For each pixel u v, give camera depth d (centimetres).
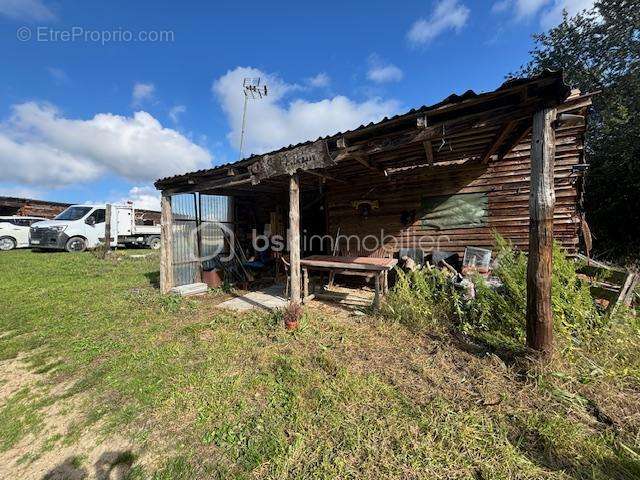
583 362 267
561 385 238
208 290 659
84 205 1357
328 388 254
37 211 1745
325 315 451
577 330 303
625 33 888
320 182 673
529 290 270
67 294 604
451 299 410
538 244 261
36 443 209
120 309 502
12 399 260
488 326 348
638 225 841
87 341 371
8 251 1275
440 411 220
